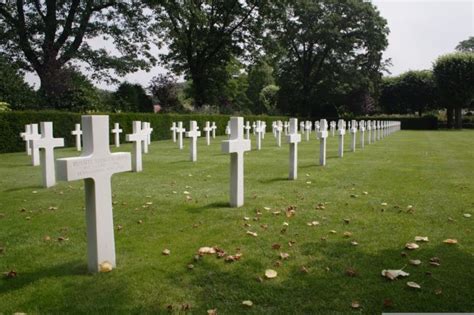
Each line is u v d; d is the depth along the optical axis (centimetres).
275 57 4041
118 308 298
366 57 4669
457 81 4122
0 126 1481
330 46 4475
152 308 298
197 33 3478
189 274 356
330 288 326
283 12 3600
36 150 1095
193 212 561
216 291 324
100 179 353
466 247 414
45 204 618
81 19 2620
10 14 2512
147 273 358
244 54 3722
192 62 3659
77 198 661
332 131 2578
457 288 324
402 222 505
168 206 596
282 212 557
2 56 2333
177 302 306
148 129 1420
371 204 602
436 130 4075
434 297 309
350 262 378
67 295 319
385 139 2305
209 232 472
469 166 1045
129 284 337
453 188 729
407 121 4503
